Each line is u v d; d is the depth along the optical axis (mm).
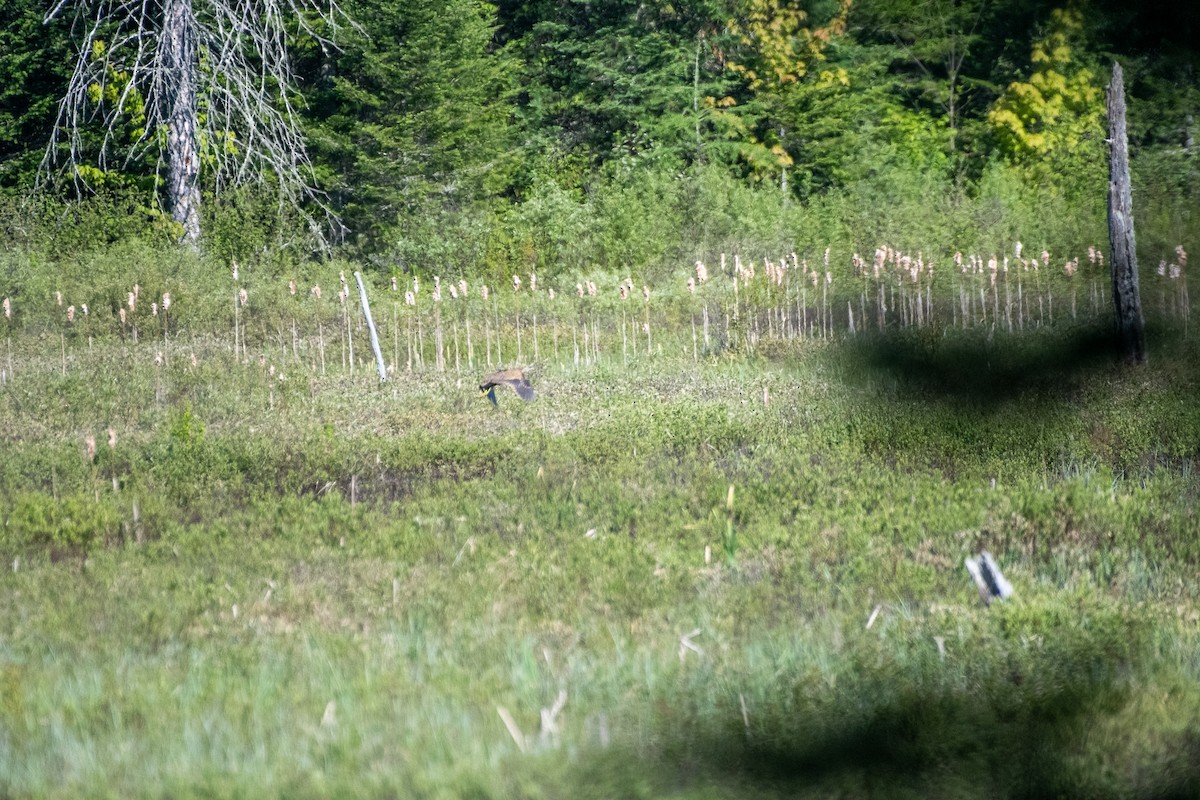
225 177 32031
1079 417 14953
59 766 6426
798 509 11906
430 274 30609
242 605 9266
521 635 8539
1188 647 8047
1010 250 28812
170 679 7652
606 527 11438
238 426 16328
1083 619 8555
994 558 10250
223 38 32688
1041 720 6992
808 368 19797
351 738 6578
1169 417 14758
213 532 11367
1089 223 29906
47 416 16984
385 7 34125
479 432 15805
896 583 9516
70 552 11094
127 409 17609
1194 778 6387
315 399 18375
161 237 28469
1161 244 28281
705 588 9602
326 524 11555
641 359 21531
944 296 26219
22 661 8023
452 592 9484
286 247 28750
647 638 8492
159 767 6340
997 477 12742
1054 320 23125
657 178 34188
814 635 8438
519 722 6918
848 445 14109
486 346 23406
